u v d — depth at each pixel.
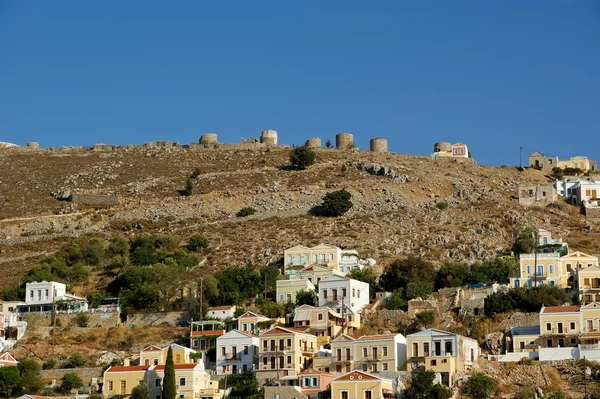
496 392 182.38
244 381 199.88
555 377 186.62
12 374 199.38
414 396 180.38
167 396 187.62
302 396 184.88
